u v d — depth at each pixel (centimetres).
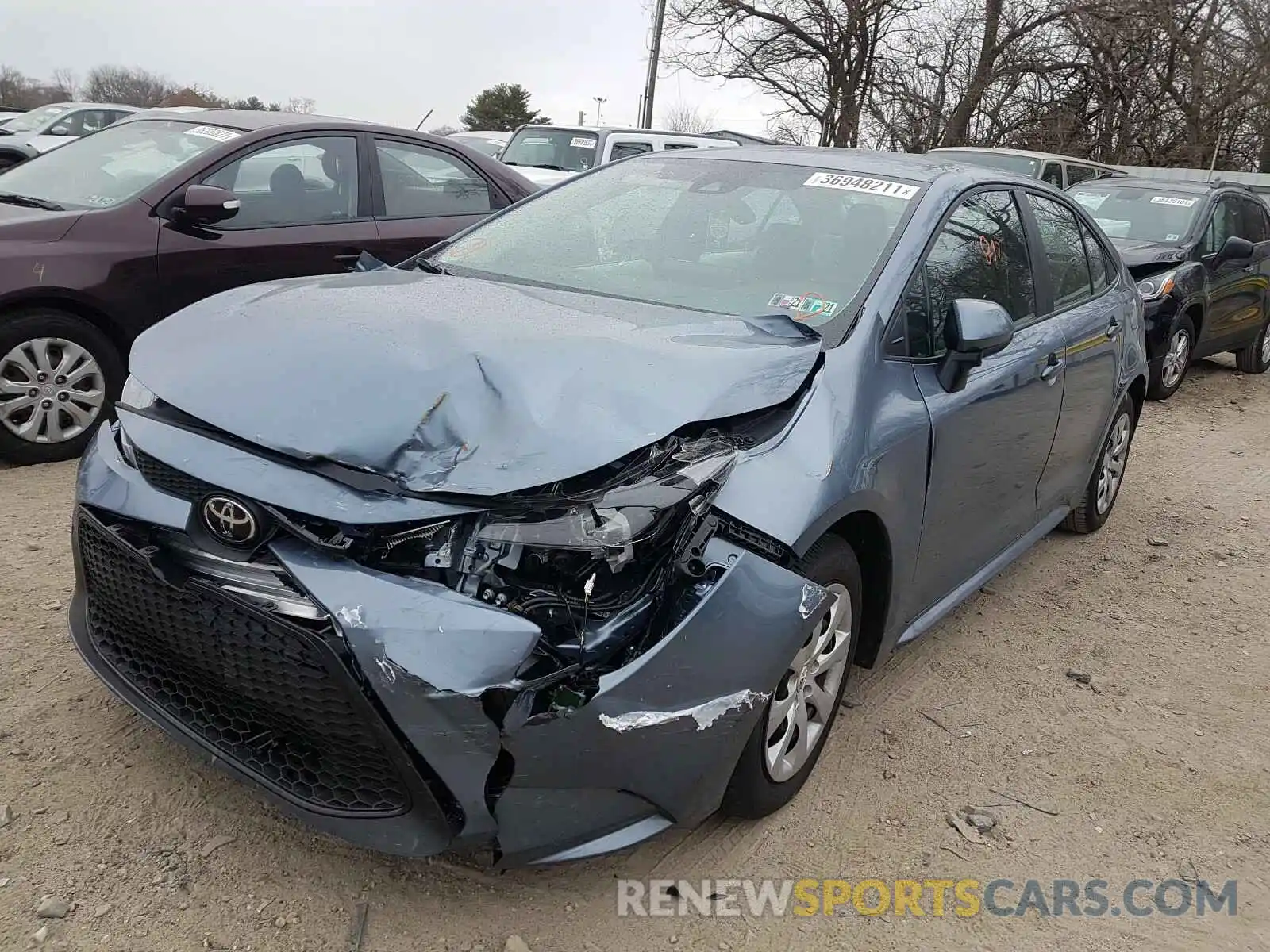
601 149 1247
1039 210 451
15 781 281
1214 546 568
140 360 283
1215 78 2547
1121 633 451
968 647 425
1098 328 472
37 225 512
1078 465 494
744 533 255
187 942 237
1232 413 902
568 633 229
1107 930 274
